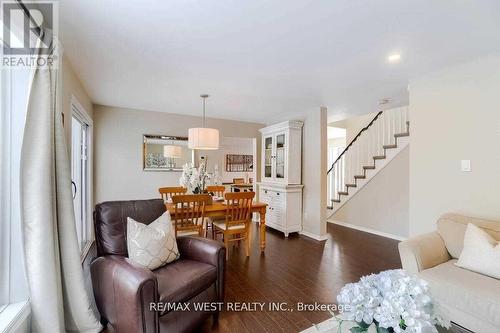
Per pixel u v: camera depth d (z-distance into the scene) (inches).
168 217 83.3
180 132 188.1
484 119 90.8
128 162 170.7
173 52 88.4
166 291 60.7
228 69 103.0
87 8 63.1
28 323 56.3
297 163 178.5
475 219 85.5
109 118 164.9
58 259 61.4
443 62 96.0
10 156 60.4
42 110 58.3
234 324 74.0
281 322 74.9
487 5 62.4
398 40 80.0
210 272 72.9
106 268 64.8
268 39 79.6
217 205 132.9
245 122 215.0
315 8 64.2
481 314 61.4
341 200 209.3
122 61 95.3
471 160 94.0
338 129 253.6
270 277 104.7
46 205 57.6
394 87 124.1
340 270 112.3
